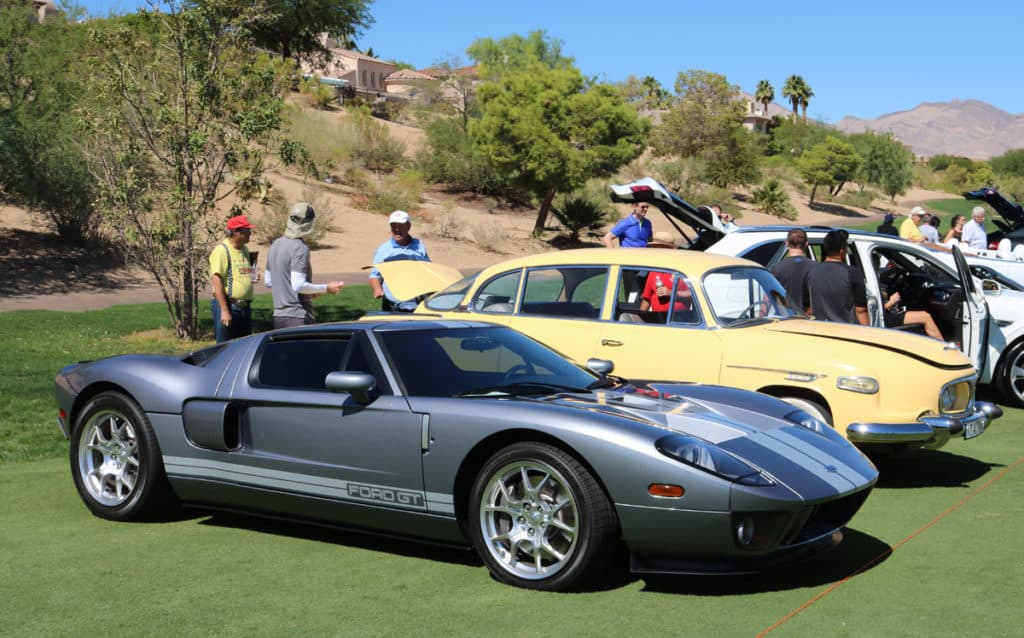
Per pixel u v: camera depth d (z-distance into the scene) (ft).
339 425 16.14
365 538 17.49
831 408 21.22
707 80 224.53
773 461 14.33
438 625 12.76
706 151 211.00
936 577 14.84
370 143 148.97
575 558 13.89
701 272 23.35
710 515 13.33
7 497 20.66
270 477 16.92
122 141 47.50
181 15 45.96
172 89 47.44
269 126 47.52
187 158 46.96
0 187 75.10
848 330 23.04
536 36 213.66
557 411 14.49
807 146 313.32
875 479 15.53
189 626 12.80
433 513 15.30
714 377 22.25
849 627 12.60
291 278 27.14
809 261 27.61
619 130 126.82
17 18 72.49
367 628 12.67
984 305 29.12
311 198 105.91
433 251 104.12
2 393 32.35
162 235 45.96
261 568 15.52
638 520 13.64
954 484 21.83
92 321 51.29
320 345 17.28
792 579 14.85
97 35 46.88
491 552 14.70
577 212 127.85
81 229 77.15
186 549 16.67
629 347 23.27
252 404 17.22
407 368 16.25
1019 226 50.72
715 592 14.17
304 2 162.50
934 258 30.91
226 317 29.58
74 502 20.27
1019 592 14.03
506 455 14.51
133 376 18.53
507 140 123.34
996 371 31.78
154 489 18.28
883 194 269.85
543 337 24.47
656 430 14.14
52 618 13.14
